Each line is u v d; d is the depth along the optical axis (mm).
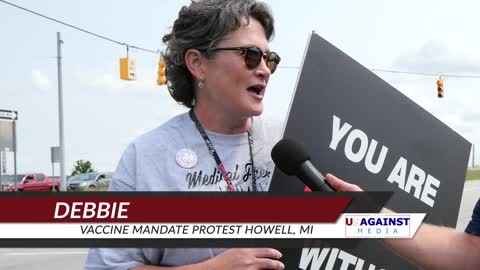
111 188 1718
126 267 1632
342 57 1697
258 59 1616
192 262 1646
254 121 1824
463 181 1820
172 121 1771
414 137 1751
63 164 17234
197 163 1688
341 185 1548
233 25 1595
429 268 1651
